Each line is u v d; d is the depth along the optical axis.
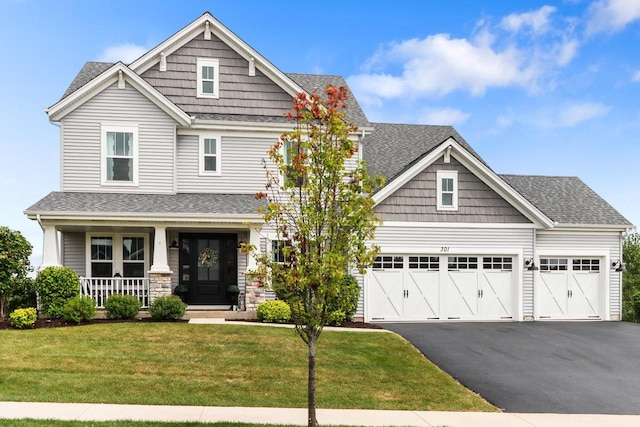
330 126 7.89
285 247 7.57
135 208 16.27
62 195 16.94
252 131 18.97
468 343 14.81
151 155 17.89
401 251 18.75
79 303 14.89
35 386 9.62
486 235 19.25
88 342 12.66
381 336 14.98
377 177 7.75
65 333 13.55
